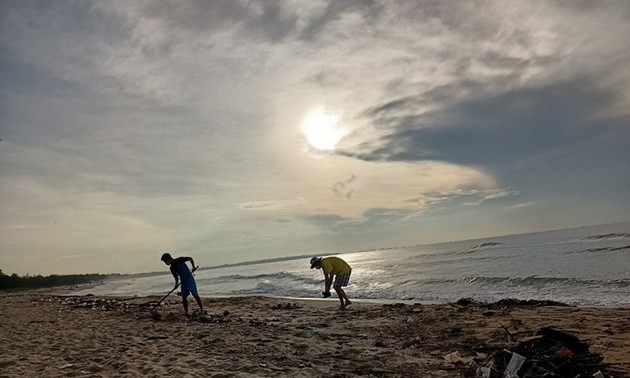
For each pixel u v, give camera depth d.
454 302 14.28
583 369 4.47
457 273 28.98
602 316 9.05
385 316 11.03
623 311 9.63
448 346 6.97
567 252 35.88
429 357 6.28
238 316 12.55
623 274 18.52
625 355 5.63
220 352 6.54
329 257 13.17
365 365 5.75
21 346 7.97
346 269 13.18
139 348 7.09
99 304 20.53
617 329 7.52
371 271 41.88
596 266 23.36
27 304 23.67
